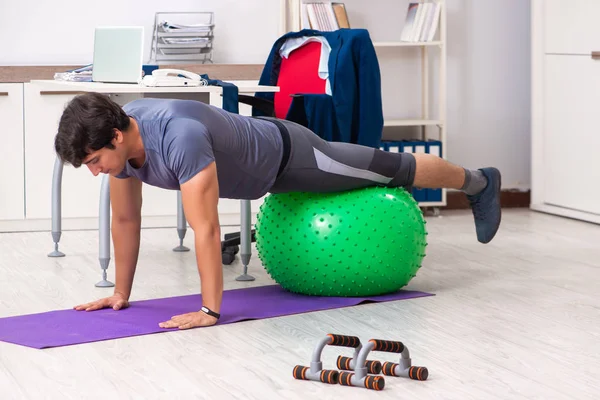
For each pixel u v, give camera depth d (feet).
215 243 9.37
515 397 7.27
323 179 10.39
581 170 16.93
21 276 12.15
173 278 12.07
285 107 12.96
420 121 17.54
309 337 9.09
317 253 10.44
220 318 9.72
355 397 7.26
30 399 7.29
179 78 11.81
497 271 12.42
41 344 8.73
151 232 15.78
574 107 17.02
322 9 16.75
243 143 9.59
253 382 7.65
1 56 16.46
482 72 18.62
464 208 18.62
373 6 17.88
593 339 8.99
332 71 11.84
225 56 17.37
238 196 10.06
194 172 9.06
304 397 7.27
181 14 17.12
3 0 16.37
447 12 18.34
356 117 12.02
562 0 17.13
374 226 10.43
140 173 9.36
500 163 18.92
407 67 18.25
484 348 8.68
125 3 16.88
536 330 9.34
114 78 12.76
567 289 11.28
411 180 11.20
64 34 16.70
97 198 15.97
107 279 11.99
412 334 9.20
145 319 9.71
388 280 10.63
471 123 18.69
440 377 7.78
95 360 8.30
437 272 12.36
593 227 16.22
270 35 17.52
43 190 15.79
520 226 16.35
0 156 15.53
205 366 8.11
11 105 15.44
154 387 7.55
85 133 8.59
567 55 17.10
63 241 14.90
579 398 7.25
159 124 9.09
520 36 18.74
